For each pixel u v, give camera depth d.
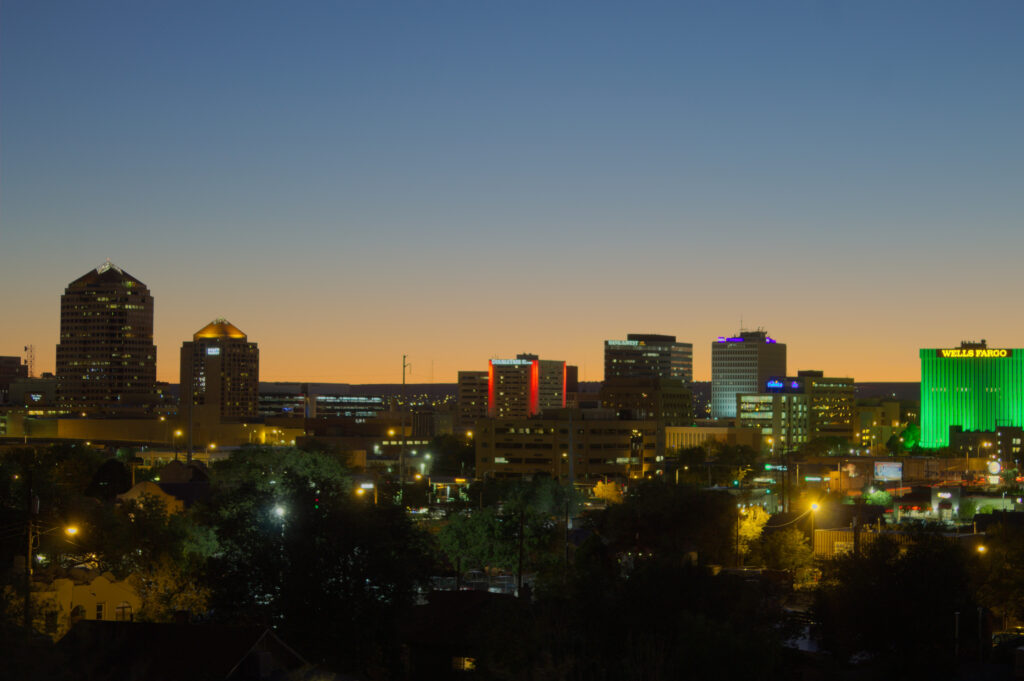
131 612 101.44
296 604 91.69
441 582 138.12
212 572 97.62
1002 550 119.19
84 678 64.12
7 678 57.91
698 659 69.88
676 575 81.12
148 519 114.00
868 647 96.56
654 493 152.38
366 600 93.00
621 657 70.31
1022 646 92.19
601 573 83.75
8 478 148.00
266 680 68.06
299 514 97.62
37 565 102.44
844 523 157.12
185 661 68.12
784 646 94.81
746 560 146.38
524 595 101.25
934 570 98.56
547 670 66.88
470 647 88.31
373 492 173.88
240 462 193.62
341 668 88.62
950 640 94.94
